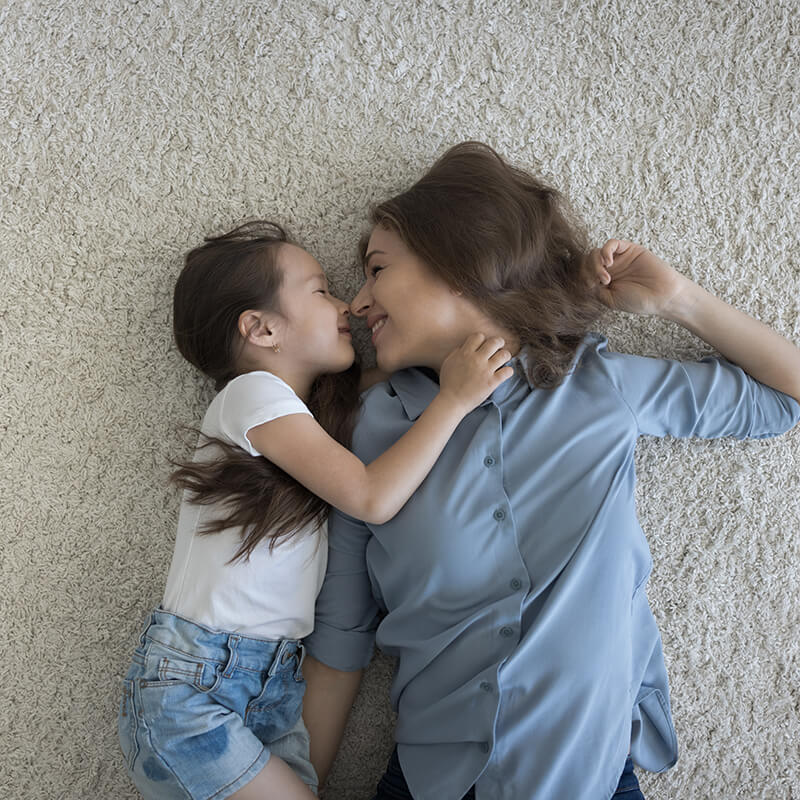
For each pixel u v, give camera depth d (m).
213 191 1.19
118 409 1.18
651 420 1.05
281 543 1.00
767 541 1.19
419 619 1.00
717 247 1.20
